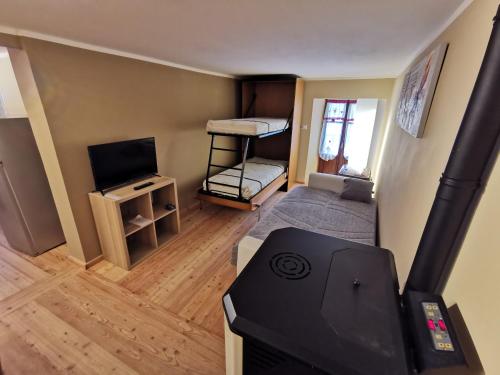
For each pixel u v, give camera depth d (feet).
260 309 2.27
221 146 14.88
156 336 6.15
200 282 8.05
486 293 1.96
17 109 12.27
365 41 6.24
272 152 17.70
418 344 2.04
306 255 3.02
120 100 8.63
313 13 4.40
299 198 11.87
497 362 1.69
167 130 10.95
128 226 8.76
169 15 4.63
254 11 4.35
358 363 1.84
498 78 2.05
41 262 8.68
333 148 18.06
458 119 3.16
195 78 11.97
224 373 5.36
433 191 3.63
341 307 2.30
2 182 7.95
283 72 12.78
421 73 5.30
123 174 8.63
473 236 2.37
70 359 5.55
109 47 7.61
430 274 2.75
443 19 4.44
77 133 7.46
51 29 5.71
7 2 4.07
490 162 2.25
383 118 14.51
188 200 13.10
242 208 11.71
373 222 9.61
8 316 6.56
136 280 8.04
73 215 7.71
